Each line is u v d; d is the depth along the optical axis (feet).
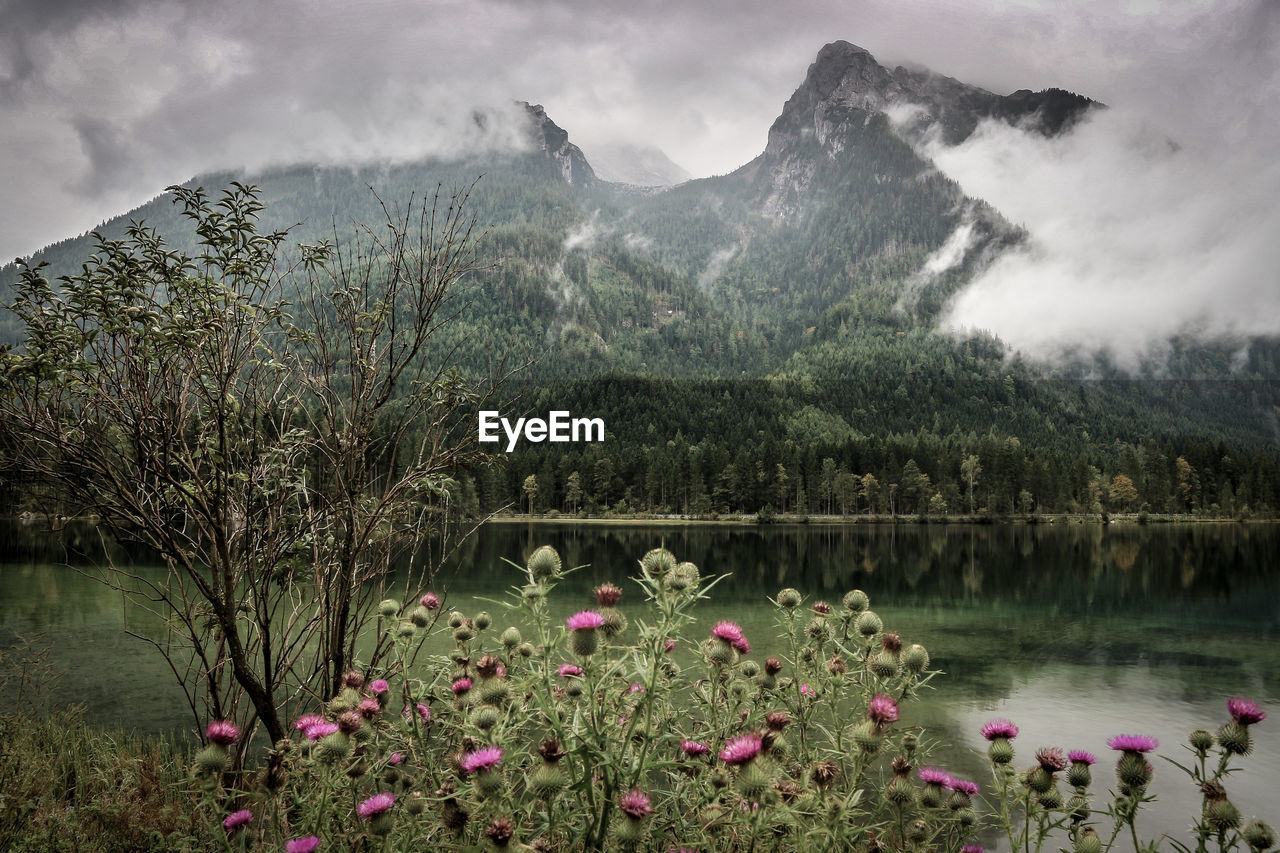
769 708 12.66
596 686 9.07
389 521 16.65
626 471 407.03
